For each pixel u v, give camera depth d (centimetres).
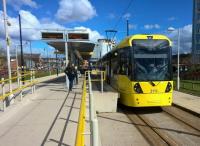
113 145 849
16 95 1493
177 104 1540
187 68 4519
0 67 5056
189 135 953
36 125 822
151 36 1330
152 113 1385
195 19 5972
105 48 4222
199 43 5903
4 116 939
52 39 1941
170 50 1334
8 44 1248
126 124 1140
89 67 4312
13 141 669
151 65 1306
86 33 1950
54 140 670
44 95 1520
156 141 888
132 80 1293
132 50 1308
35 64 8831
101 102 1407
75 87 1992
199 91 2225
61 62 8369
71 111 1028
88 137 689
